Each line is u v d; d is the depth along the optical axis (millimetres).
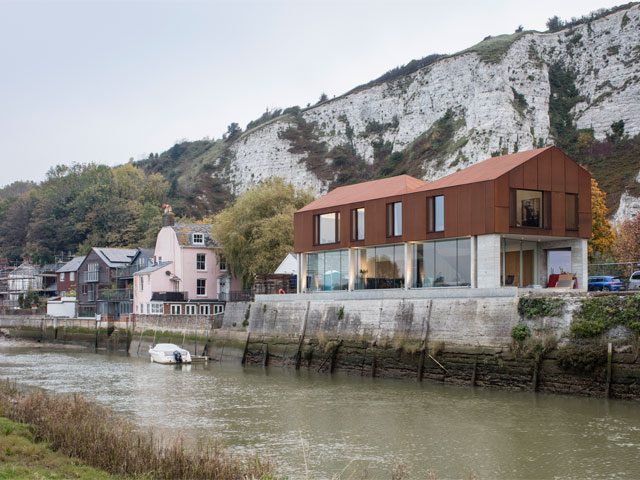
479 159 103625
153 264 79688
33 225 144000
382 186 50531
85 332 77375
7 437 22109
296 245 53438
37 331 85750
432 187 43969
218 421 30172
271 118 177500
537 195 41094
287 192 73125
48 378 45625
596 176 95188
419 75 135500
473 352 37094
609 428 26469
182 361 54875
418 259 44500
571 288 40281
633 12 119500
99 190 145625
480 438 25891
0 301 123188
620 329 31312
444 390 36469
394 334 41938
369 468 22469
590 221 42469
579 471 21641
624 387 30641
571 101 115312
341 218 49781
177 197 148125
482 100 109688
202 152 185000
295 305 50031
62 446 21297
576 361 32188
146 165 195500
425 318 40094
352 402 33906
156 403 34938
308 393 37188
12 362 58281
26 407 25609
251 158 149125
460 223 41094
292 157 143875
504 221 39469
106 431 21828
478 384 36625
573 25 128750
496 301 36500
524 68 115438
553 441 25078
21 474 18219
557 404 31094
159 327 65625
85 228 139375
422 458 23516
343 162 138250
